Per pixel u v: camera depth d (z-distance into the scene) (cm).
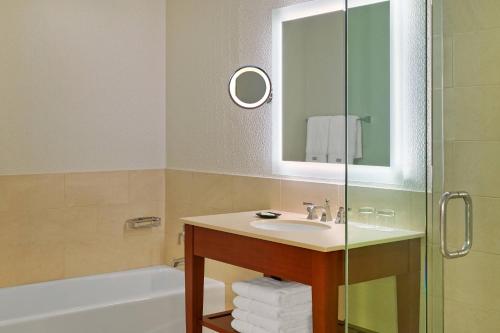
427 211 165
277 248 256
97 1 386
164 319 329
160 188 417
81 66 381
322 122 311
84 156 384
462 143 162
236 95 357
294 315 267
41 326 290
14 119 357
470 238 163
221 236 287
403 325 167
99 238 391
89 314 304
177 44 406
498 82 160
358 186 165
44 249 370
